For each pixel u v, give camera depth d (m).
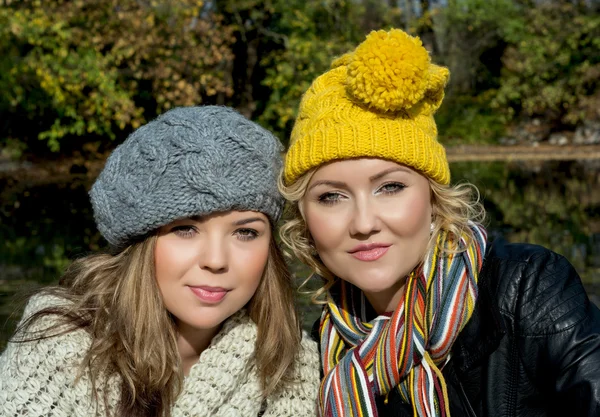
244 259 1.78
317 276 2.24
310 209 1.83
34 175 10.97
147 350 1.79
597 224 6.59
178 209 1.68
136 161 1.72
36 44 9.77
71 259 5.29
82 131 11.06
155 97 11.20
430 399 1.78
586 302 1.71
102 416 1.77
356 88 1.71
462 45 17.81
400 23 16.19
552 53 15.84
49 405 1.74
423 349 1.80
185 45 11.09
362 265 1.79
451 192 1.84
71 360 1.79
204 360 1.86
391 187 1.77
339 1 13.23
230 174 1.69
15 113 11.55
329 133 1.73
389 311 1.97
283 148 1.95
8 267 5.04
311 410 2.00
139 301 1.80
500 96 16.27
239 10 13.20
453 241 1.85
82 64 9.85
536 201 8.18
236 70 13.97
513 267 1.76
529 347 1.68
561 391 1.62
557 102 15.71
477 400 1.75
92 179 10.77
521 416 1.70
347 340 2.00
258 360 1.93
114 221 1.75
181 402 1.81
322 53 12.14
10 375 1.77
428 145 1.76
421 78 1.69
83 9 10.10
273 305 1.96
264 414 1.95
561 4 16.33
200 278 1.74
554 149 14.61
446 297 1.77
